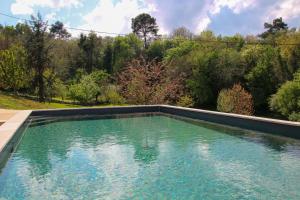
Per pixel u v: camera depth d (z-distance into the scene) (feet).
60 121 51.39
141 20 197.16
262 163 25.39
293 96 93.76
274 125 35.50
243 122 40.55
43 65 96.32
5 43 130.93
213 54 124.67
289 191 19.21
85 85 109.50
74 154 29.32
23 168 24.77
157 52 165.27
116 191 19.69
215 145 32.37
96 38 165.17
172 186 20.43
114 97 103.04
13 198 18.74
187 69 124.47
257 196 18.51
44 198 18.74
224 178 21.83
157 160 26.86
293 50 112.37
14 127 32.68
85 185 20.81
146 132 40.96
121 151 30.40
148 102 83.61
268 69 116.88
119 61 153.58
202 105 127.95
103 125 47.32
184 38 168.14
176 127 44.91
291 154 28.12
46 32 101.30
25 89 112.88
